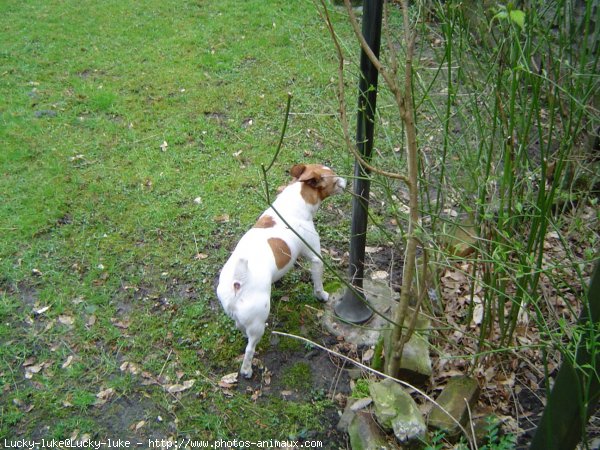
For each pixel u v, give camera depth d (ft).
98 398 10.62
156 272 13.29
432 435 9.23
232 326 11.95
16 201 15.24
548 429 7.21
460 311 11.81
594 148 13.34
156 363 11.25
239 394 10.68
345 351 11.42
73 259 13.61
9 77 21.15
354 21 7.13
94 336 11.78
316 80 20.57
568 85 10.92
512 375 10.61
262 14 25.70
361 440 9.25
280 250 11.05
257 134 18.06
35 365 11.24
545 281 11.46
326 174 11.72
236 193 15.64
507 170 8.79
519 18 5.87
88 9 26.71
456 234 12.81
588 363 6.77
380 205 14.85
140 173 16.38
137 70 21.68
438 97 14.82
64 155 17.06
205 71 21.63
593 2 13.41
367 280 12.78
